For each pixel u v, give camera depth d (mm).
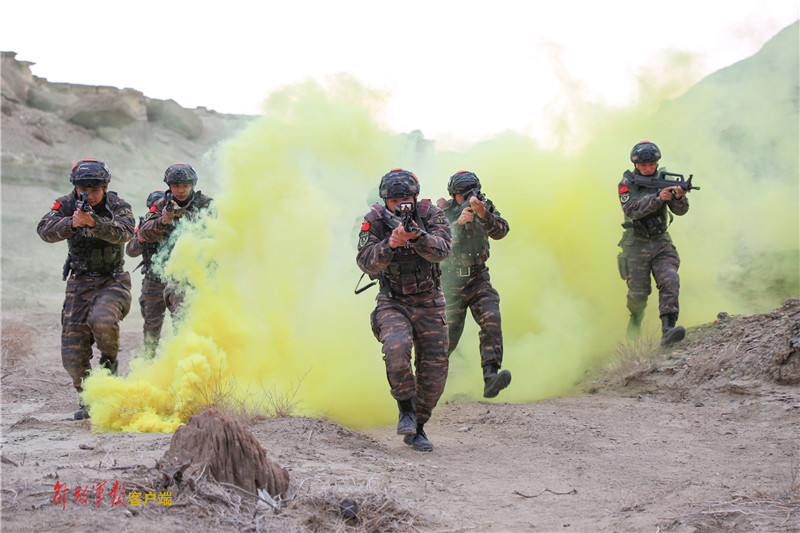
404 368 4926
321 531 3086
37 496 2961
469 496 3875
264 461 3387
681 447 4902
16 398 7590
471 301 6516
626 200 7883
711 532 3131
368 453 4625
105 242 6262
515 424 5781
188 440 3365
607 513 3576
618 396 7031
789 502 3393
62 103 51375
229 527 2906
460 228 6418
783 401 5566
